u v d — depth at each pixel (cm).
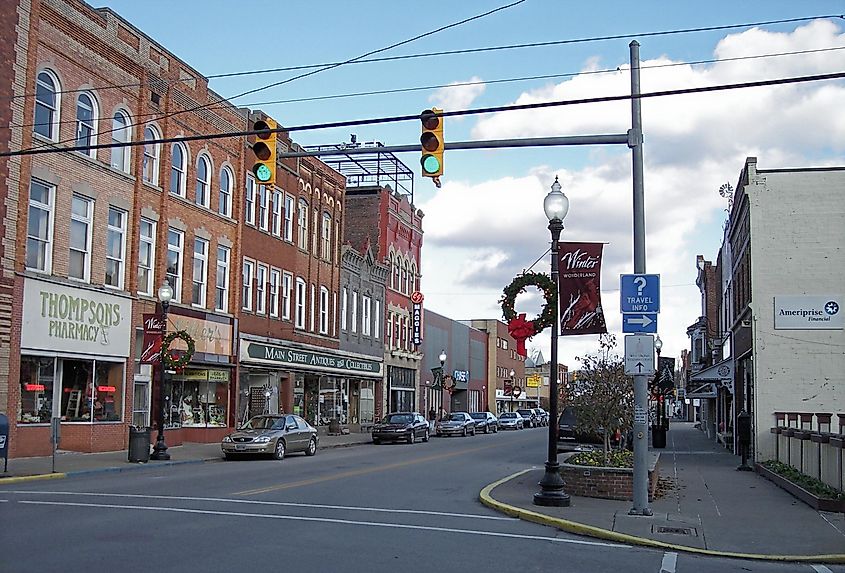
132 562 1005
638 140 1527
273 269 4112
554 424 1652
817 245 2758
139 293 3080
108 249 2945
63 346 2655
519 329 1652
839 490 1728
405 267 6141
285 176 4244
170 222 3259
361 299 5275
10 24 2450
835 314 2725
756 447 2712
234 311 3694
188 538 1175
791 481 1956
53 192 2652
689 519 1518
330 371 4709
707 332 6406
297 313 4391
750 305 2797
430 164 1432
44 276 2583
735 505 1733
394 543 1202
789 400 2719
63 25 2684
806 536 1377
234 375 3678
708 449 3806
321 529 1300
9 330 2434
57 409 2669
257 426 3023
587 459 1945
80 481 1998
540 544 1258
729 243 4141
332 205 4841
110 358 2889
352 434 4809
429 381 6644
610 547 1273
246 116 3844
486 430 5788
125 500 1580
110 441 2880
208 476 2170
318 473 2320
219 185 3628
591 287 1616
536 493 1811
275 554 1083
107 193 2902
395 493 1855
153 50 3166
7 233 2436
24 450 2502
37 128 2603
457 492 1912
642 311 1538
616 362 2045
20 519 1303
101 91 2866
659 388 3916
